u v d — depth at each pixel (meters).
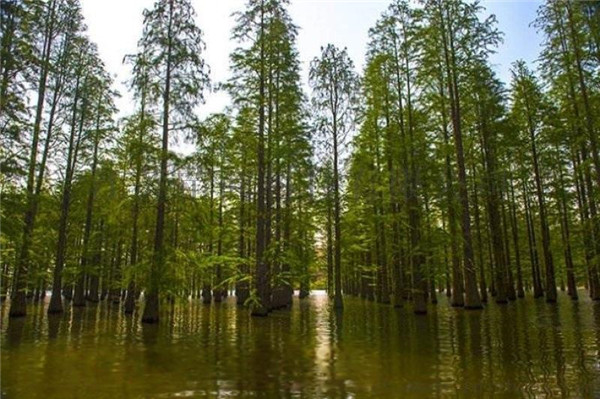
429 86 24.75
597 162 20.05
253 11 22.94
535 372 8.47
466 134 28.66
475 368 8.93
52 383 7.97
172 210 20.14
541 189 30.39
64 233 24.98
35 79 19.12
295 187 30.62
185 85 19.17
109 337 14.12
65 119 24.61
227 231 30.84
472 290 22.70
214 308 28.36
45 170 24.03
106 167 28.14
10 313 20.95
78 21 24.27
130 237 25.14
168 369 9.14
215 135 21.39
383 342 12.64
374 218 26.73
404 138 24.45
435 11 24.06
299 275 26.44
